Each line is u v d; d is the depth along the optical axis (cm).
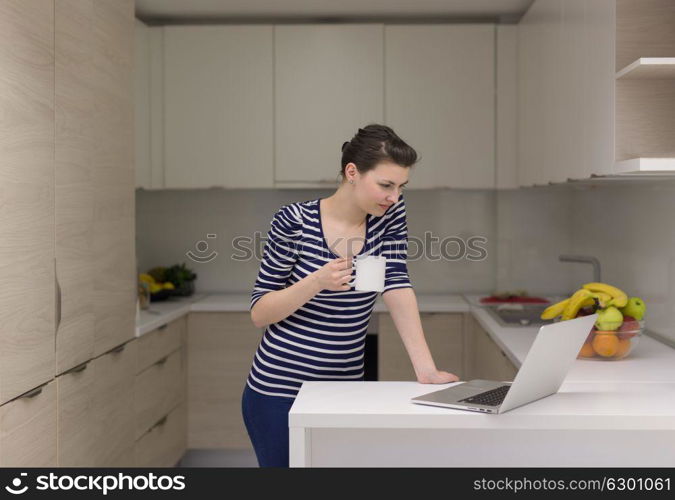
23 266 216
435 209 465
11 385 210
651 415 167
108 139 286
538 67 365
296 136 428
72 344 254
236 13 423
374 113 426
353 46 424
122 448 308
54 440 240
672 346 276
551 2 334
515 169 426
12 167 209
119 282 302
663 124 231
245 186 431
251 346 419
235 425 422
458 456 175
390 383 201
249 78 427
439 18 432
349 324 214
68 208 248
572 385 206
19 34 212
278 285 216
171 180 432
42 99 228
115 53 292
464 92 425
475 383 196
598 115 251
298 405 175
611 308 246
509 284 455
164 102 430
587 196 416
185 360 419
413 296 217
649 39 230
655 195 303
